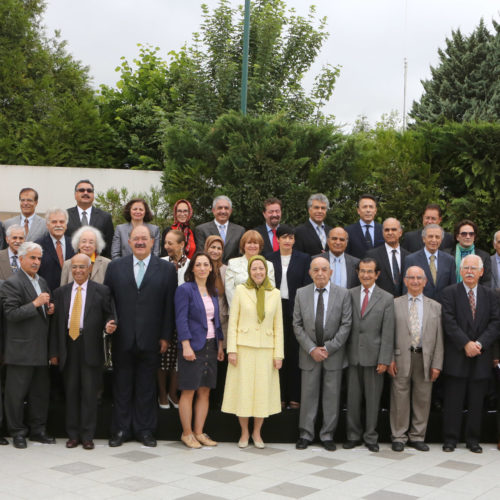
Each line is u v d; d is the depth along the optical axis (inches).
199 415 230.2
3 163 611.8
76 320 221.5
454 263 254.2
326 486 184.2
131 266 228.1
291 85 529.0
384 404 258.4
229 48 506.3
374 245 274.8
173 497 170.7
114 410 228.5
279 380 255.9
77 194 275.4
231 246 274.5
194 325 226.8
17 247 241.1
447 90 916.0
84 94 867.4
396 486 185.6
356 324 232.2
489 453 228.8
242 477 191.2
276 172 319.0
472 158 331.3
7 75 766.5
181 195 330.6
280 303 231.6
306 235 273.1
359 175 336.2
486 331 231.0
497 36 919.0
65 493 171.6
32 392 225.1
